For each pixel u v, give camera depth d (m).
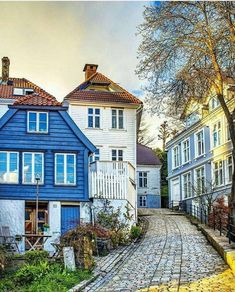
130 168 30.23
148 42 28.94
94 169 28.81
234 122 30.73
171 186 51.31
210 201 33.78
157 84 29.03
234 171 27.83
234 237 20.20
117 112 36.94
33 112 27.45
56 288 13.70
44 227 24.59
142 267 17.50
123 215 27.11
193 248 21.72
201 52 28.33
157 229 30.36
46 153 27.16
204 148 41.47
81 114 36.34
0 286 14.11
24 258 17.36
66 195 26.88
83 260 16.97
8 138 26.86
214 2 27.28
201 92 29.06
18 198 26.22
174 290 13.26
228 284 13.64
